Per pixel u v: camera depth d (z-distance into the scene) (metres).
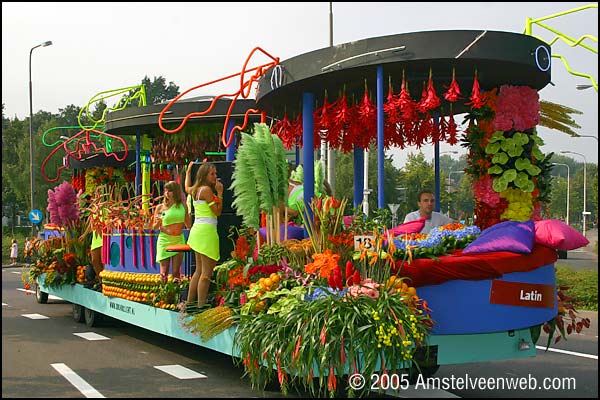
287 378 6.25
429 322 6.04
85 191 18.06
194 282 8.12
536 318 6.50
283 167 7.52
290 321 5.94
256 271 6.92
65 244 13.27
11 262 39.25
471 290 6.29
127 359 8.98
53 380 7.68
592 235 62.19
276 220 7.41
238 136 13.41
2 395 6.93
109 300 10.80
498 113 7.47
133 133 15.61
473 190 7.75
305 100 8.14
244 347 6.34
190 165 8.37
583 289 15.71
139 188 15.34
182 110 13.53
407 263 6.28
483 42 6.67
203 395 6.86
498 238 6.49
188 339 7.88
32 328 12.09
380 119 6.91
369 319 5.74
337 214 6.78
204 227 7.94
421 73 7.39
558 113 8.16
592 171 77.69
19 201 60.47
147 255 9.70
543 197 7.66
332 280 6.12
